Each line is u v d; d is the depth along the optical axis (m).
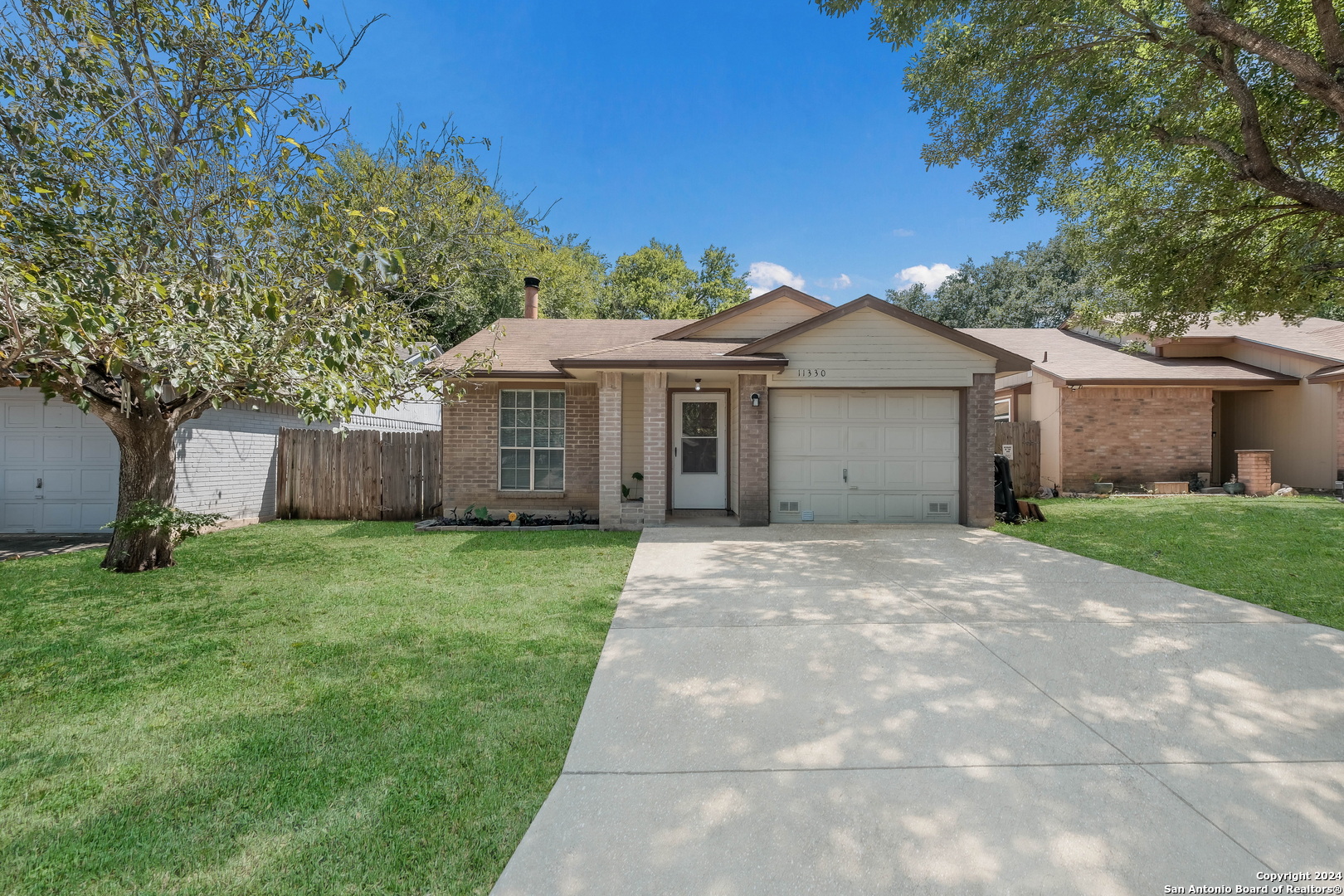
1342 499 12.18
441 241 7.30
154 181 5.23
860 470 10.13
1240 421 15.45
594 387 11.13
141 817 2.27
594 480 11.09
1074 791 2.44
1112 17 7.47
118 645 4.17
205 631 4.46
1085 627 4.50
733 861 2.03
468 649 4.10
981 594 5.47
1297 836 2.15
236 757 2.70
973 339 9.59
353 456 11.45
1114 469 14.03
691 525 9.88
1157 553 7.27
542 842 2.14
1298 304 9.32
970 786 2.48
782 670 3.72
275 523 10.71
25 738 2.86
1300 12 7.14
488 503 11.02
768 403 10.11
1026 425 14.75
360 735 2.90
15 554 7.62
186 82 5.71
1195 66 7.73
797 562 6.95
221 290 4.51
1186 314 10.48
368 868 2.01
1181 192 8.73
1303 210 8.01
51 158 5.07
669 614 4.90
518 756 2.72
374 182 7.06
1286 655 3.91
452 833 2.19
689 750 2.78
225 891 1.91
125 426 6.54
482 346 12.12
